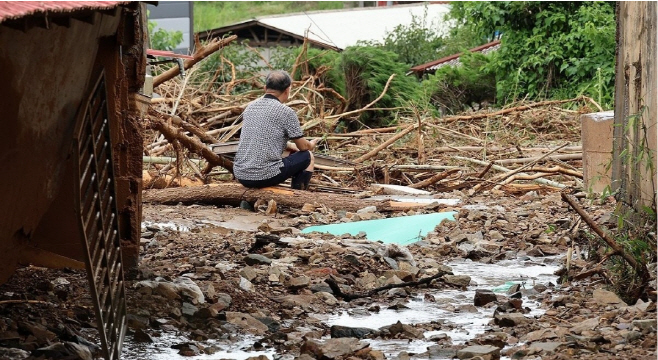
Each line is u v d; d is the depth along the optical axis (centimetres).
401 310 1004
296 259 1207
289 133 1769
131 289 970
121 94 1043
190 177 2047
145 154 2066
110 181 880
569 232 1367
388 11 5850
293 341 854
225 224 1568
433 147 2330
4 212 753
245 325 909
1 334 798
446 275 1157
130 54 1032
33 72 710
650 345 765
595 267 1073
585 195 1688
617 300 945
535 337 827
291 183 1841
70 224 1032
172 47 4319
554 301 981
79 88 834
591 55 3647
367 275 1141
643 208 1036
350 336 876
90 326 872
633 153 1162
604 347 773
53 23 690
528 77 3819
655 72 1097
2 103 674
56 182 867
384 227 1542
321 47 5116
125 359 798
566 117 2641
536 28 3822
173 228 1498
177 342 852
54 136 809
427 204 1691
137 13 1001
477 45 5003
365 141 2439
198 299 963
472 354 780
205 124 2439
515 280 1155
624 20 1255
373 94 3606
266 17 5756
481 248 1351
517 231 1461
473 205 1711
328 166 2097
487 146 2331
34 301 909
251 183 1747
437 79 3919
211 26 7731
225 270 1123
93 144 805
